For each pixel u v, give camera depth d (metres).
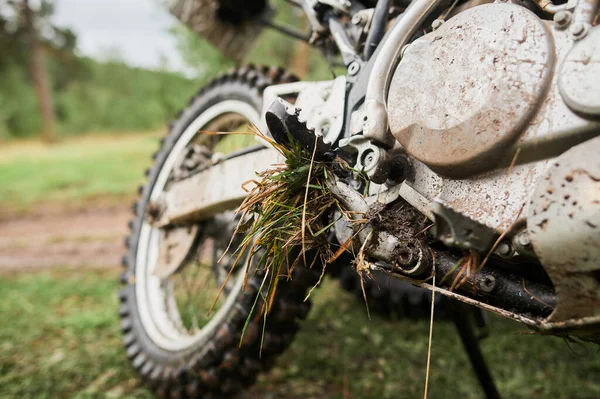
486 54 1.50
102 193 10.03
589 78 1.32
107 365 3.15
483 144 1.47
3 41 36.12
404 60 1.70
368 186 1.82
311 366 3.16
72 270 5.29
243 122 2.95
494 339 3.44
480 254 1.51
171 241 2.90
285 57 9.88
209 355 2.42
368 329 3.62
